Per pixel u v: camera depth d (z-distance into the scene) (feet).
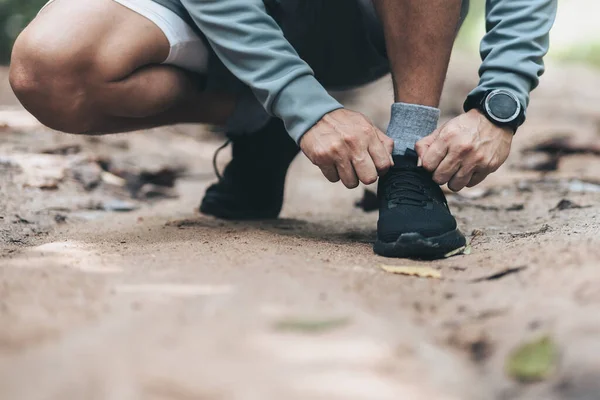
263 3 6.54
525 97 6.16
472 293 4.64
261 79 6.09
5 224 7.55
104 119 6.74
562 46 42.29
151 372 3.25
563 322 3.87
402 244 5.68
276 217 8.48
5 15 19.83
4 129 12.09
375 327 3.88
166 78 6.67
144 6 6.43
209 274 4.84
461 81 21.38
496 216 8.46
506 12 6.39
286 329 3.72
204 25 6.28
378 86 19.21
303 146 5.99
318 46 7.43
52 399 3.08
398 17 6.17
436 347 3.86
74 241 6.53
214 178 12.32
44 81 6.29
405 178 6.04
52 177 9.84
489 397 3.51
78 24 6.25
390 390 3.21
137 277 4.80
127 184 10.76
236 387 3.15
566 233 6.14
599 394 3.32
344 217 8.98
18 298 4.30
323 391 3.14
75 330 3.75
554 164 12.12
